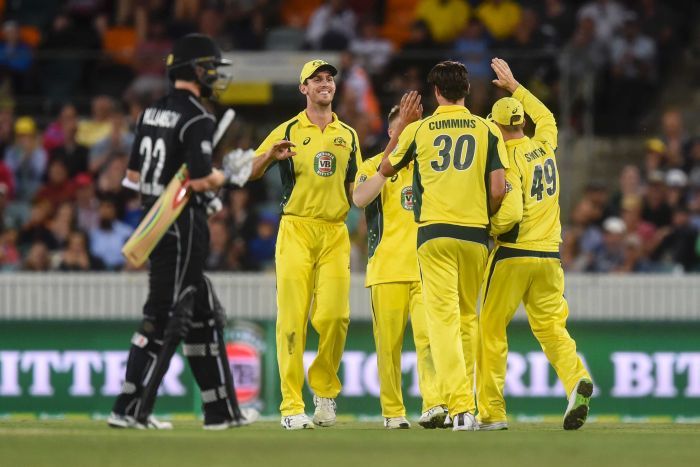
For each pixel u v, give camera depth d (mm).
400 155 28781
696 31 66000
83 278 45562
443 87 28734
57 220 52031
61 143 54938
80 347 45375
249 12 62031
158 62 59375
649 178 53250
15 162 54875
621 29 61312
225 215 51156
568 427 29594
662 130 60031
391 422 31281
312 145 30781
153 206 25172
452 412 28344
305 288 30719
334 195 30828
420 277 30016
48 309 45500
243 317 44875
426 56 55500
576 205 54844
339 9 61719
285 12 65688
